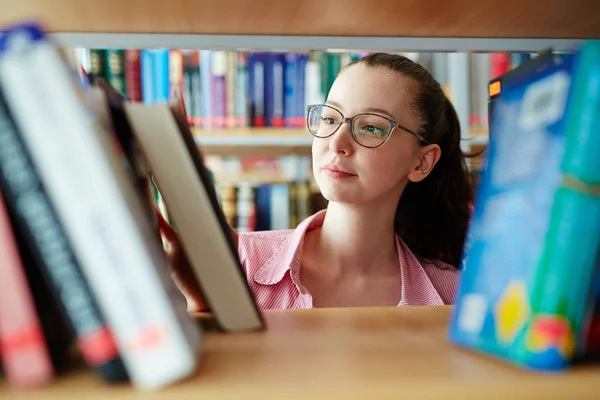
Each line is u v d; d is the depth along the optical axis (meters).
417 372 0.35
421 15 0.62
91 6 0.58
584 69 0.34
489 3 0.59
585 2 0.58
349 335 0.47
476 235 0.43
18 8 0.58
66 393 0.32
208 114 1.87
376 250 1.16
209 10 0.60
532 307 0.35
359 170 1.08
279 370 0.36
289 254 1.12
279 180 1.99
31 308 0.33
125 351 0.32
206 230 0.49
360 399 0.32
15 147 0.31
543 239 0.35
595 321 0.36
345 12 0.62
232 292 0.49
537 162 0.37
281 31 0.69
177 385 0.33
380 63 1.16
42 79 0.30
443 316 0.55
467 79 1.88
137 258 0.32
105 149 0.32
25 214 0.31
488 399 0.32
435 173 1.31
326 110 1.13
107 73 1.80
